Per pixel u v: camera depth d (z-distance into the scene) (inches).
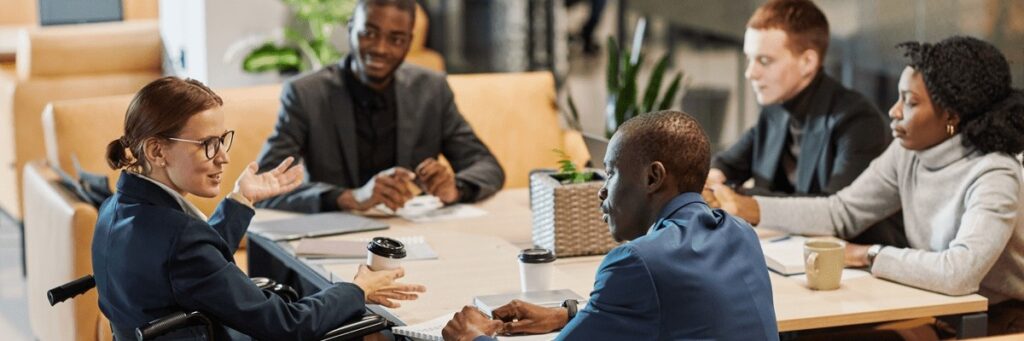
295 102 152.4
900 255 110.0
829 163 145.3
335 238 128.3
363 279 104.4
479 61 287.1
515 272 115.1
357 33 150.3
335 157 153.5
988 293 117.0
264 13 238.5
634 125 86.5
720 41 237.1
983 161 113.2
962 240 108.7
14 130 216.7
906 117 117.6
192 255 92.9
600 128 280.5
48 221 147.4
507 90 185.5
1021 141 113.0
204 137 95.7
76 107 160.7
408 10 149.9
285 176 112.4
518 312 96.0
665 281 80.4
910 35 173.9
